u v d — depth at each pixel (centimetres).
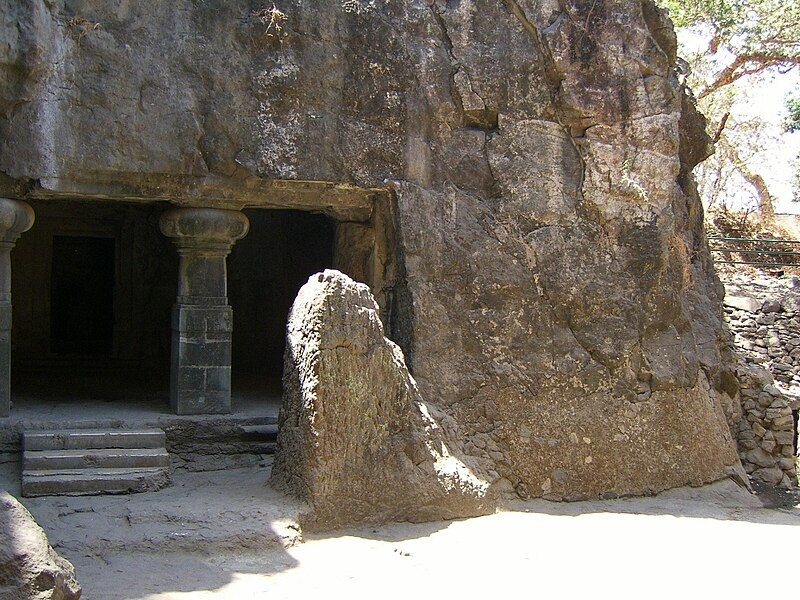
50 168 746
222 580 575
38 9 721
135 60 769
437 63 858
